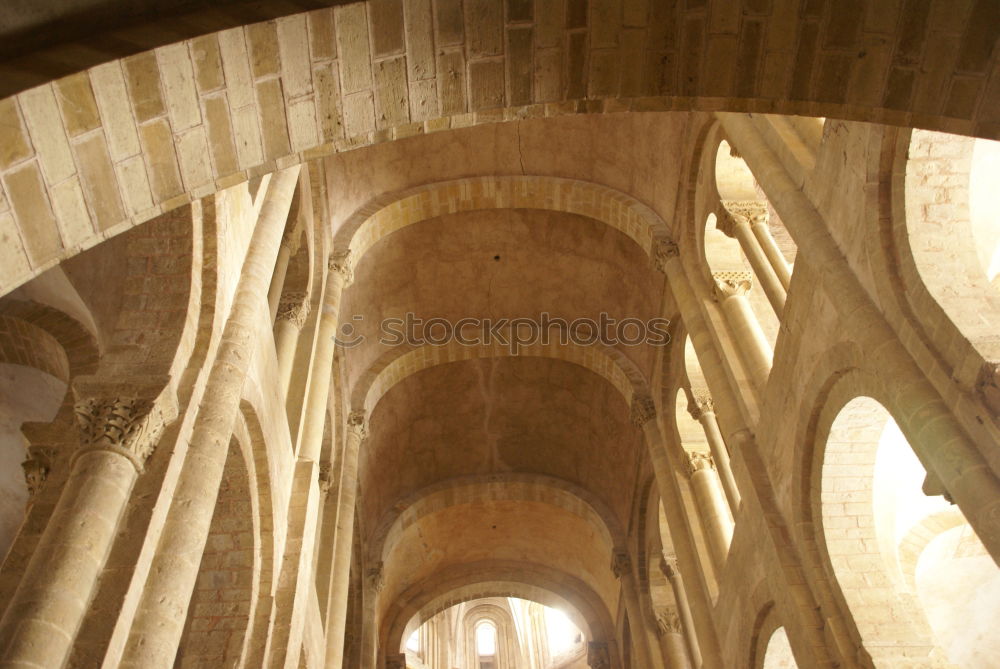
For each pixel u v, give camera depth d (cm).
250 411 966
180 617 611
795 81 559
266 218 1018
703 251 1491
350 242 1684
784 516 1066
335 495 1725
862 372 843
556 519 2603
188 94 475
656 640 2008
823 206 943
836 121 912
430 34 539
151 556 618
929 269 755
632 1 543
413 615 2672
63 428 722
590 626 2652
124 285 772
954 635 1395
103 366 703
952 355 695
